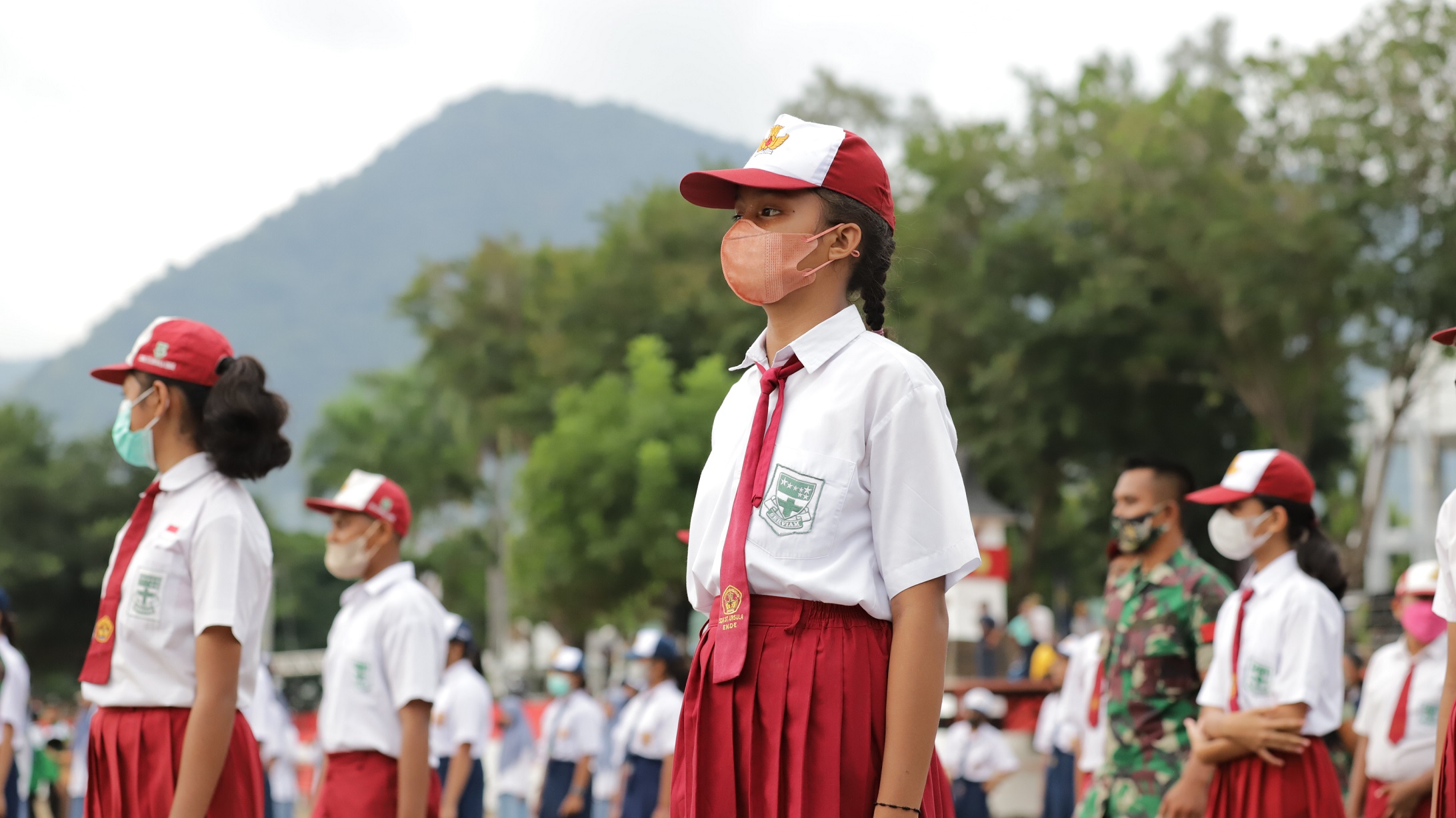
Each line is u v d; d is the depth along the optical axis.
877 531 2.52
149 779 3.71
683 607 32.78
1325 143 24.86
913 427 2.53
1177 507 5.66
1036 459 31.27
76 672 37.75
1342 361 27.22
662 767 11.78
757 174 2.62
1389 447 26.80
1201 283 25.44
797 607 2.52
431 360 45.53
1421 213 24.39
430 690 5.68
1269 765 5.01
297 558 51.50
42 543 36.56
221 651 3.70
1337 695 5.08
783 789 2.47
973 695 14.66
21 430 38.50
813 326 2.65
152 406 3.88
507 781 13.54
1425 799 6.22
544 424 38.19
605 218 40.25
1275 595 5.14
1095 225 27.39
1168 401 29.44
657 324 36.19
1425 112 24.03
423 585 5.96
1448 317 24.39
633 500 29.45
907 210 31.34
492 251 45.41
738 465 2.64
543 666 41.28
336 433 54.91
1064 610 40.97
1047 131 30.61
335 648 5.82
